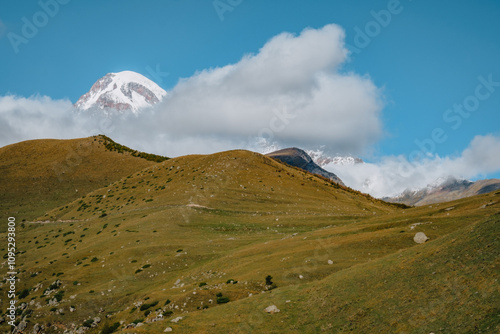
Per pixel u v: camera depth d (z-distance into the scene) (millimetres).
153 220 117812
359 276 46375
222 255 85000
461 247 39812
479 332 28344
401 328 33781
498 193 79938
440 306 33750
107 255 94625
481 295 31859
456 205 80438
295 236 85250
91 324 62875
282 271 61000
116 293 74125
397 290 39375
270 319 43688
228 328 42906
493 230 38844
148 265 84312
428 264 40688
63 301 73562
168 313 53938
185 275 76562
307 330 39906
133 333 42375
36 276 89375
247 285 58406
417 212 84062
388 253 59594
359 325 37281
